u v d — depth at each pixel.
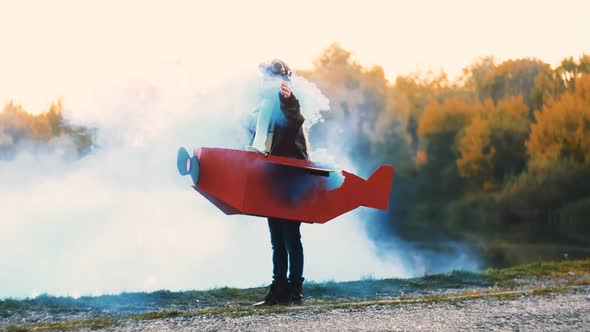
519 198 62.69
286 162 6.41
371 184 6.85
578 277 10.15
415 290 9.41
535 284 9.49
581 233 49.16
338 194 6.67
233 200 6.29
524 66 72.19
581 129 60.84
